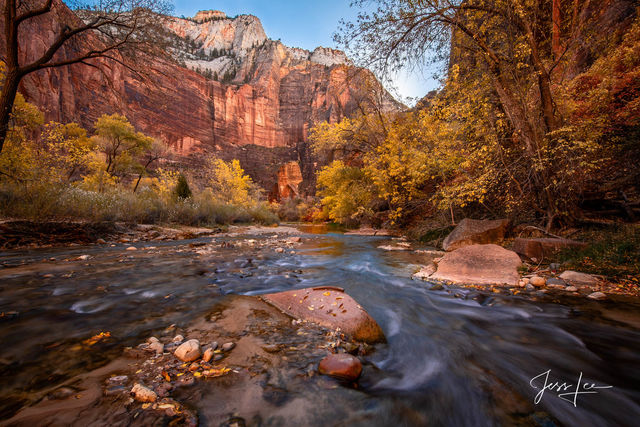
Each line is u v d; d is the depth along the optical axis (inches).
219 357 70.7
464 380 65.9
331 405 53.7
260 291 136.5
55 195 326.0
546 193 246.1
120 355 69.8
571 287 140.6
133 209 440.8
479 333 94.8
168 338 81.3
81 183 557.3
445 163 330.6
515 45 243.8
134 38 368.8
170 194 646.5
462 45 275.1
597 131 230.1
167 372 62.5
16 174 319.0
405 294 141.9
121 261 202.2
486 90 265.4
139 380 58.7
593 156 230.4
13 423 44.1
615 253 163.6
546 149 229.6
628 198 228.7
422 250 315.3
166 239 378.6
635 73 259.6
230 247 307.1
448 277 172.2
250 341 81.0
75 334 81.6
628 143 225.9
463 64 276.1
